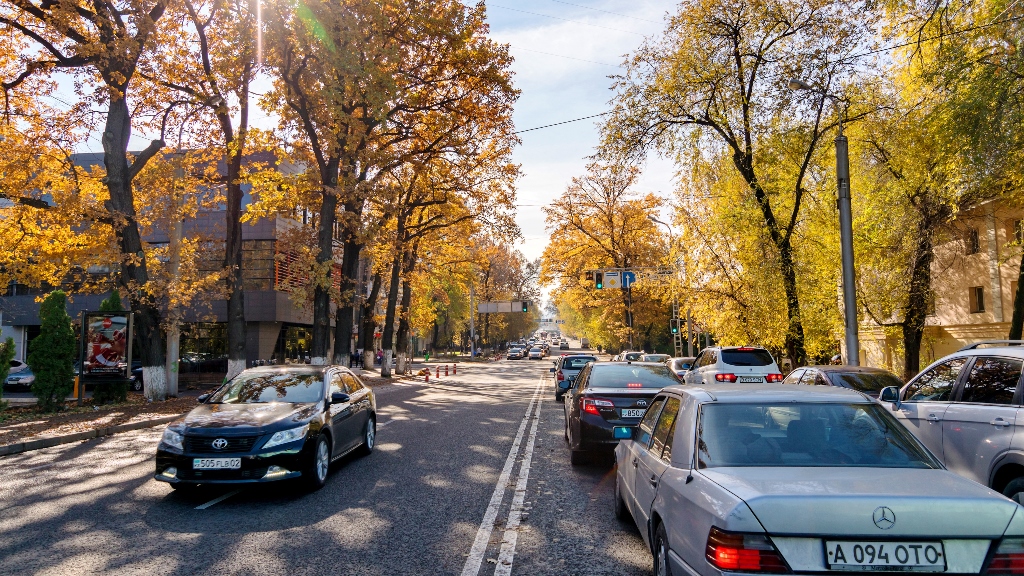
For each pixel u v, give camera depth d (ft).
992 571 9.30
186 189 74.59
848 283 46.57
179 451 24.56
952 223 55.57
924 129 45.78
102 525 21.04
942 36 37.83
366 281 164.55
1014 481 17.20
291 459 24.94
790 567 9.39
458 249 131.95
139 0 58.03
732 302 68.28
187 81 68.18
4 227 69.56
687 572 10.78
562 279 159.63
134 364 101.04
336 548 18.51
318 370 31.94
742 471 11.56
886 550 9.41
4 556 17.75
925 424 21.43
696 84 59.57
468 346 353.72
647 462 15.70
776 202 65.21
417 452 35.70
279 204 83.35
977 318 74.90
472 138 90.17
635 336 172.04
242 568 16.79
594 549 18.30
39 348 55.01
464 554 17.94
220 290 71.87
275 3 61.67
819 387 14.66
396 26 74.33
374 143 83.82
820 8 57.00
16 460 34.40
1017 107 33.63
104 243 69.15
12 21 56.95
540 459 33.37
